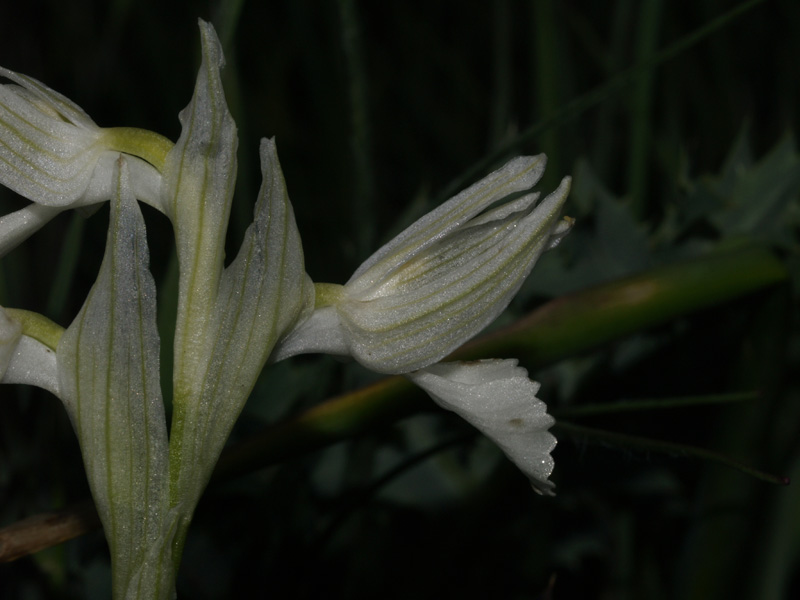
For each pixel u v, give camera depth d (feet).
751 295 0.43
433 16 0.98
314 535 0.51
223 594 0.50
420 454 0.45
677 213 0.57
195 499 0.31
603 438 0.38
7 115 0.32
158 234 0.75
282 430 0.39
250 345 0.32
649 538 0.56
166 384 0.43
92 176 0.32
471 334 0.33
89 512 0.37
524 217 0.33
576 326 0.41
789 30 0.91
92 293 0.31
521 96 1.00
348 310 0.33
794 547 0.51
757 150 0.90
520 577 0.51
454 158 0.93
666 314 0.41
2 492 0.49
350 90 0.51
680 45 0.48
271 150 0.31
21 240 0.34
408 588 0.50
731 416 0.47
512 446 0.33
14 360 0.32
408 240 0.33
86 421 0.31
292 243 0.32
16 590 0.48
